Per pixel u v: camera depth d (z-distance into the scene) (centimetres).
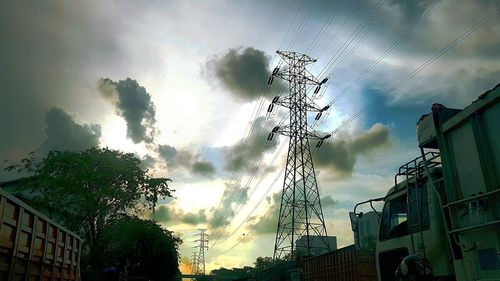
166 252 3138
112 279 2425
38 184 2598
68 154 2741
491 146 477
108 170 2792
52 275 884
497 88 471
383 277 716
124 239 2738
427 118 595
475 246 477
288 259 3447
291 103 3962
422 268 573
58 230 919
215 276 7988
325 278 1769
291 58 4075
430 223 582
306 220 3516
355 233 809
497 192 450
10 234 651
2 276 634
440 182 572
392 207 710
